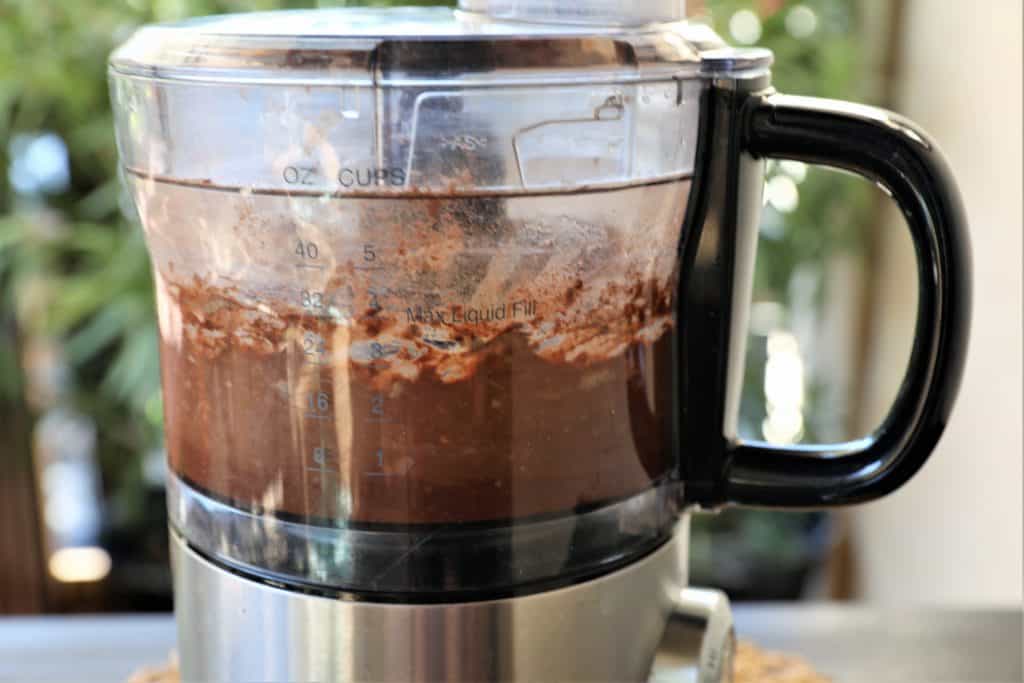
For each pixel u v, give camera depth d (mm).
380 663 477
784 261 1181
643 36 473
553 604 484
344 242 450
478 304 454
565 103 452
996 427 868
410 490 465
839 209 1174
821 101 487
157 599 1373
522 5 479
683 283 503
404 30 470
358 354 457
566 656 490
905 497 1103
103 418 1340
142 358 1149
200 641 508
